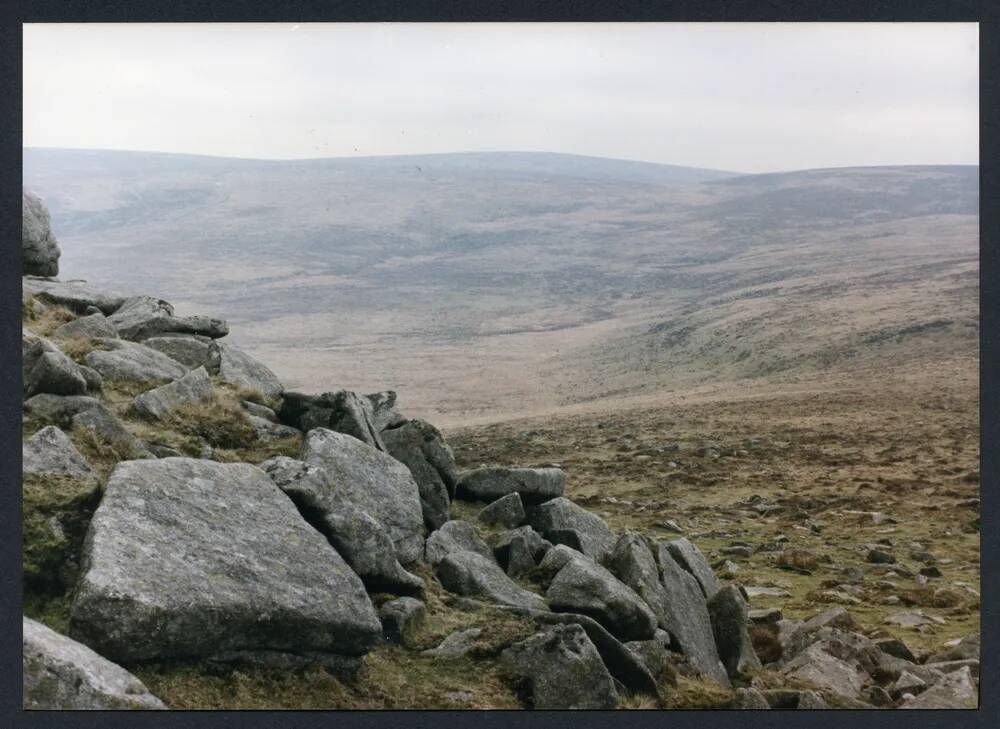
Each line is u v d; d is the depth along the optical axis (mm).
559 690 13461
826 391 139250
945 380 139375
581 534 18484
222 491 13383
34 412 14898
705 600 18016
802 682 16781
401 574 14758
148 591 11320
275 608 12023
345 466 15922
